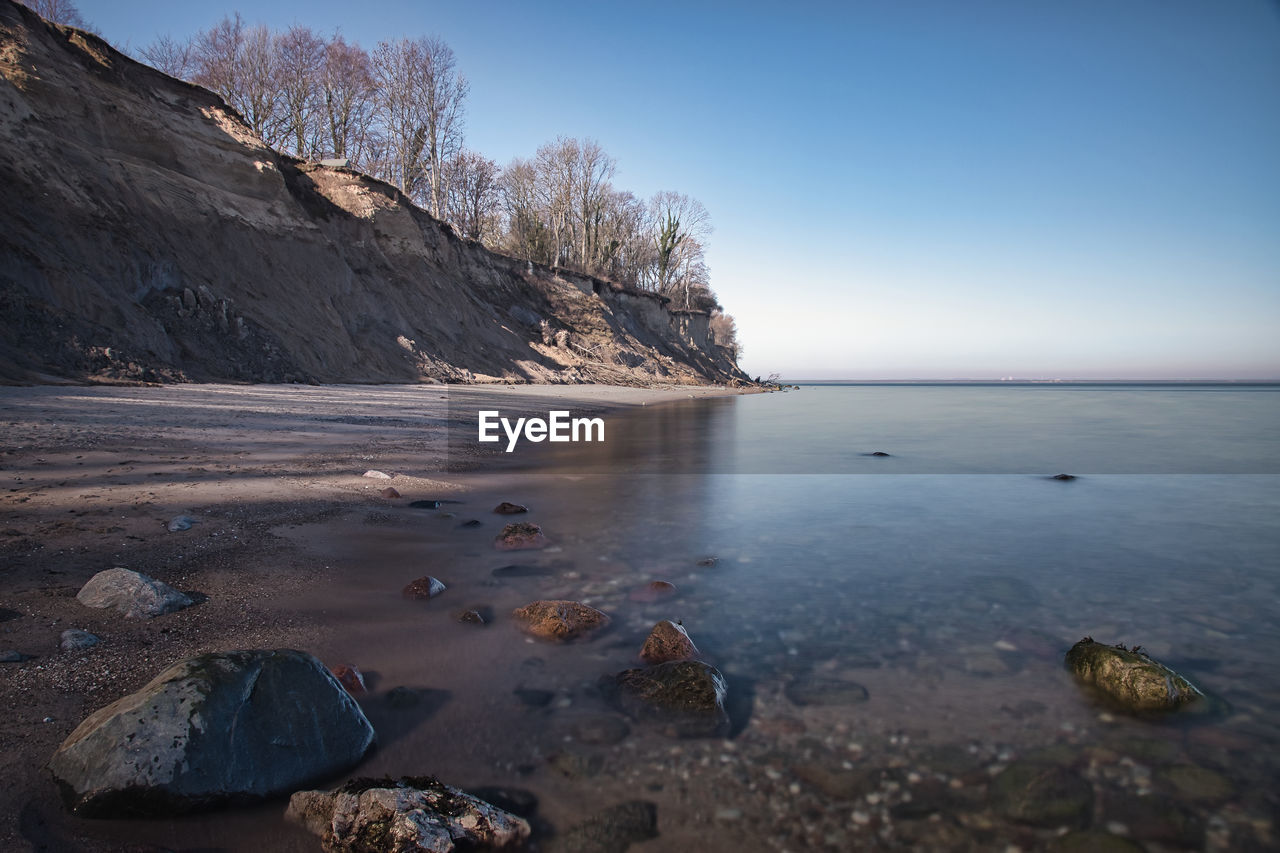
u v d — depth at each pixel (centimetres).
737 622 428
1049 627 430
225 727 234
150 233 1831
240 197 2272
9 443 730
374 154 4350
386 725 285
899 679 349
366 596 429
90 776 213
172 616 364
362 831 209
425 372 2561
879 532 694
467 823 215
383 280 2866
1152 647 402
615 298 5391
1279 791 258
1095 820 239
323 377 2064
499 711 300
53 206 1562
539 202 5947
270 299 2139
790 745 283
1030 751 282
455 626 394
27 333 1310
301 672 265
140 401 1146
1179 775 267
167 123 2170
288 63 3884
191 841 211
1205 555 618
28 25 1892
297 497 662
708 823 232
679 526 692
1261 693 342
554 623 388
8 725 249
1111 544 658
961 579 532
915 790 254
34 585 379
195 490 639
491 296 3975
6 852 190
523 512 714
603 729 288
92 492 587
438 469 942
